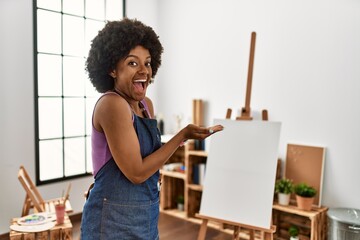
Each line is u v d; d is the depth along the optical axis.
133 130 1.06
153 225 1.23
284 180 2.96
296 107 3.11
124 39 1.08
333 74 2.88
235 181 2.49
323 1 2.91
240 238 3.14
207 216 2.53
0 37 2.96
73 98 3.59
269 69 3.26
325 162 2.96
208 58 3.75
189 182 3.60
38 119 3.26
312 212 2.76
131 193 1.14
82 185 3.65
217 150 2.63
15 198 3.13
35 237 2.33
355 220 2.50
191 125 1.10
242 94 3.47
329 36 2.89
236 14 3.48
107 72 1.14
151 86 4.26
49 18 3.33
